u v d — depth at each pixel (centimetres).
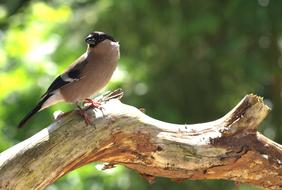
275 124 1977
